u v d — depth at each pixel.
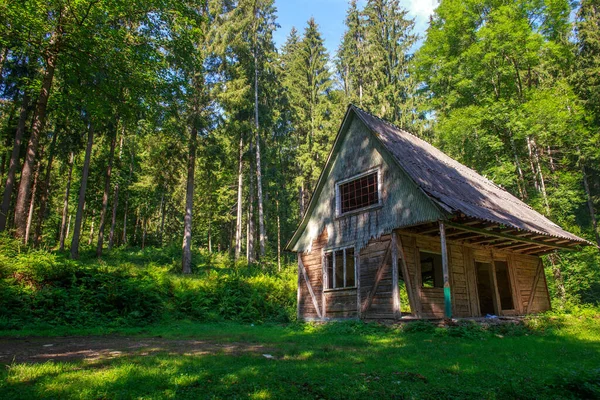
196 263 29.09
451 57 24.91
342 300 13.76
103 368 5.07
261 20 30.25
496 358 6.23
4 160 30.14
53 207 43.38
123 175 35.81
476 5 23.70
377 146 13.73
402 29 36.19
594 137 23.30
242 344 8.15
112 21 14.08
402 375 4.91
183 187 42.31
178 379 4.45
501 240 14.07
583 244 15.36
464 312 13.39
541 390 4.24
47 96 14.66
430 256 15.44
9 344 7.24
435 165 14.86
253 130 27.89
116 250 31.22
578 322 11.71
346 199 14.91
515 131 21.30
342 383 4.45
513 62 22.94
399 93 33.84
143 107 15.09
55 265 12.85
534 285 16.69
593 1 30.67
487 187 16.75
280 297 18.38
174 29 14.60
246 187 36.28
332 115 36.62
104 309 12.26
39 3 11.51
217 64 26.62
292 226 45.06
